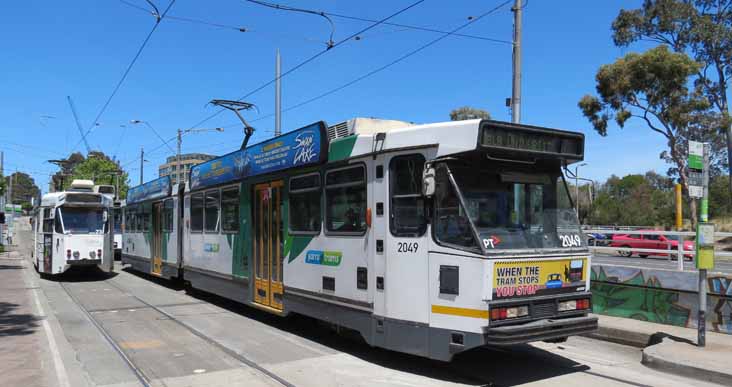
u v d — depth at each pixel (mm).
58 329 10484
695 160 8266
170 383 6930
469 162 7035
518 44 13211
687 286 9672
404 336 7289
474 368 7637
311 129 9203
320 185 9117
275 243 10516
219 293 12953
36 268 23609
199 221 14477
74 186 23859
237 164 12102
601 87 29969
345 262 8391
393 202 7586
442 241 6941
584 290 7457
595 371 7523
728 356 7676
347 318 8312
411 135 7387
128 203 22969
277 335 9938
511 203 7172
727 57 28953
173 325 10938
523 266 6816
